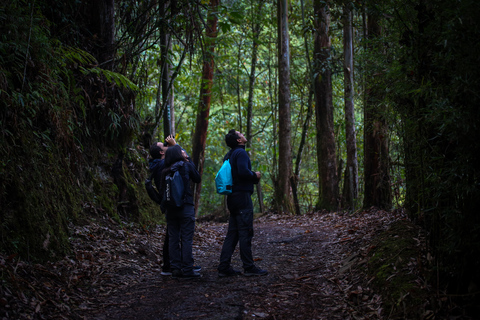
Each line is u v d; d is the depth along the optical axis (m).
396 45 4.36
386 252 3.87
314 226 7.83
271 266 4.92
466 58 2.40
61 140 5.23
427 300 2.86
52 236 4.24
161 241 6.09
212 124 15.01
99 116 6.57
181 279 4.43
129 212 6.54
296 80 12.80
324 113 10.91
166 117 9.18
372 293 3.42
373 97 5.97
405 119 3.67
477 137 2.47
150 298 3.79
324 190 10.83
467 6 2.28
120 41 6.82
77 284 3.89
